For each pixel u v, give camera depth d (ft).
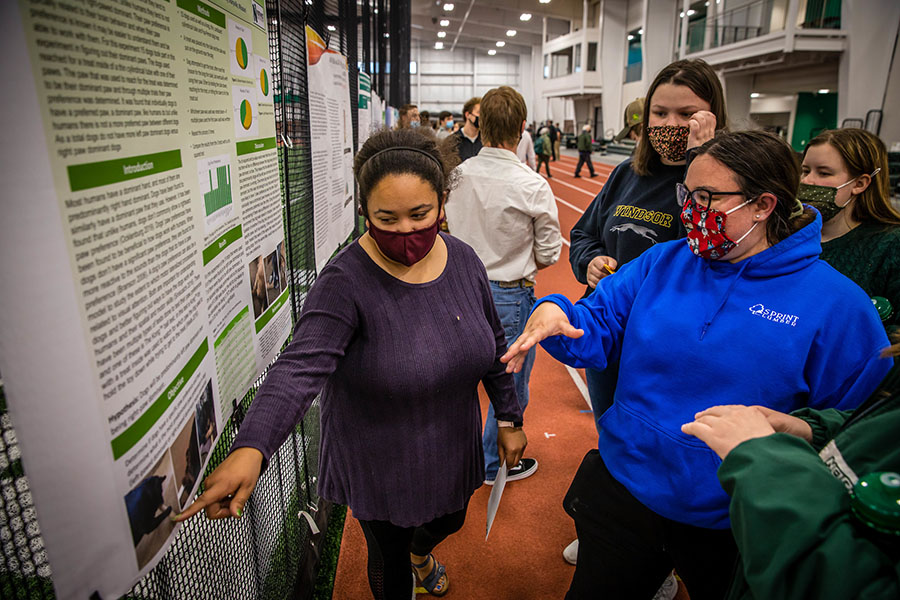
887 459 2.41
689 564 4.20
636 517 4.34
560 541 7.89
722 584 4.16
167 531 2.68
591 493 4.65
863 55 45.44
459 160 4.61
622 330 4.81
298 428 6.97
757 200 3.83
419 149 4.20
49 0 1.77
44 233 1.81
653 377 4.26
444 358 4.36
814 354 3.84
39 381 1.86
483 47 135.03
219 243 3.47
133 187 2.31
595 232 7.54
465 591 7.02
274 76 5.08
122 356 2.22
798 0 47.34
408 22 32.04
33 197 1.77
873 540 2.26
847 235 6.04
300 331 4.10
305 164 6.20
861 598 2.17
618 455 4.43
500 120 7.59
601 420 4.75
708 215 3.95
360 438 4.55
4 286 1.72
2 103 1.66
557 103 121.90
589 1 90.84
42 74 1.75
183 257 2.87
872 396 2.72
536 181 7.73
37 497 1.91
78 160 1.93
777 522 2.49
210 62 3.29
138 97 2.36
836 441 2.72
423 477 4.62
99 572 2.19
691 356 4.07
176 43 2.78
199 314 3.12
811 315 3.81
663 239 6.11
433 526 5.48
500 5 88.84
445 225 9.14
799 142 61.26
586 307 4.77
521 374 8.47
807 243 3.92
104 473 2.13
